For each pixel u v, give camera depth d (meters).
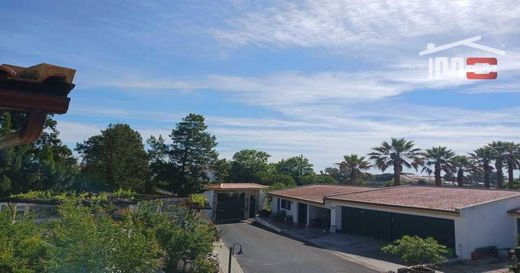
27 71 2.47
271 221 36.75
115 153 39.50
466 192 25.11
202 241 14.36
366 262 19.00
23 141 2.70
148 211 15.47
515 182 50.34
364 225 27.17
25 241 9.23
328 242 25.09
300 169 63.28
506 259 19.56
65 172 31.48
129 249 9.43
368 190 31.52
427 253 15.29
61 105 2.58
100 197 17.41
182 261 13.75
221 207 38.94
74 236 8.84
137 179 40.53
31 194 17.67
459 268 17.81
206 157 44.88
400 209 22.53
